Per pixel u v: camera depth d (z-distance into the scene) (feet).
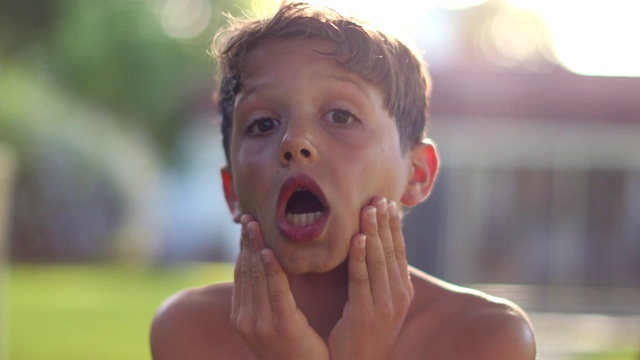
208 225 53.72
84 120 51.65
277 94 6.34
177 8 49.55
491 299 7.16
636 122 33.37
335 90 6.31
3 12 34.91
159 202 53.52
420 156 7.38
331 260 6.14
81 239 50.78
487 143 33.37
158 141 53.11
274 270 6.22
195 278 41.14
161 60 48.11
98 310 29.76
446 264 33.91
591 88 33.40
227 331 7.48
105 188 50.93
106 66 47.16
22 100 50.52
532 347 6.91
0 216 18.16
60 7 36.99
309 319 6.84
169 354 7.48
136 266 49.83
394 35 7.23
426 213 34.01
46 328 25.32
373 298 6.28
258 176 6.26
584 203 34.06
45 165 50.31
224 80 7.12
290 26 6.48
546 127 33.32
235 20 7.79
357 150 6.25
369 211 6.16
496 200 33.96
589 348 24.73
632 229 34.09
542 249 34.19
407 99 7.02
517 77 33.47
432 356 6.93
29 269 46.85
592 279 33.94
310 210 6.39
